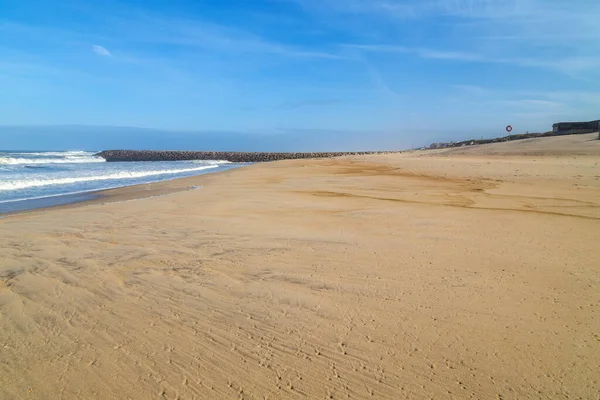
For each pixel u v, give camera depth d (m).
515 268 5.10
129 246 6.47
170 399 2.78
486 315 3.85
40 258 5.87
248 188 15.20
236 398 2.78
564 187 12.64
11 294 4.55
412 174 19.33
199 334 3.63
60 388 2.90
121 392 2.86
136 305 4.25
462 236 6.78
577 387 2.78
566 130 51.00
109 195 14.92
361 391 2.81
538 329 3.57
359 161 34.12
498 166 21.20
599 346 3.27
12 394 2.84
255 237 6.96
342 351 3.30
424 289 4.49
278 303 4.23
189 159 71.56
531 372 2.96
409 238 6.71
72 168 33.66
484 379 2.90
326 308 4.09
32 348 3.43
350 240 6.64
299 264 5.44
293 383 2.92
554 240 6.41
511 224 7.67
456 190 12.82
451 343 3.38
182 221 8.48
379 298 4.29
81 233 7.44
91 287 4.74
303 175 21.23
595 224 7.55
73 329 3.75
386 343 3.40
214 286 4.72
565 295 4.25
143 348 3.42
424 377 2.94
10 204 12.71
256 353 3.31
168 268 5.37
